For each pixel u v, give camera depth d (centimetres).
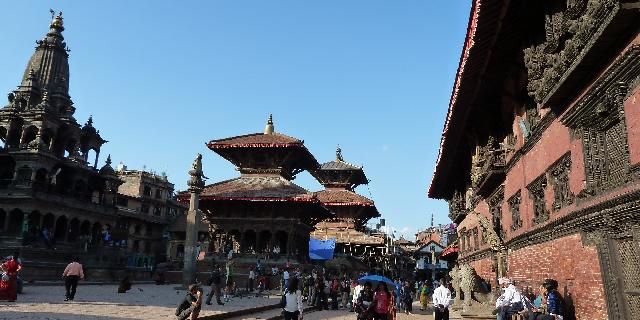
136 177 9262
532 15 1300
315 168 5812
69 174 6022
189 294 1307
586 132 1046
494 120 1994
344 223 6334
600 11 834
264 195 4547
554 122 1276
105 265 4966
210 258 4366
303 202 4469
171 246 8669
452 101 1973
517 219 1758
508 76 1670
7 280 1917
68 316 1512
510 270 1855
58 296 2319
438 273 7875
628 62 811
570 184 1162
